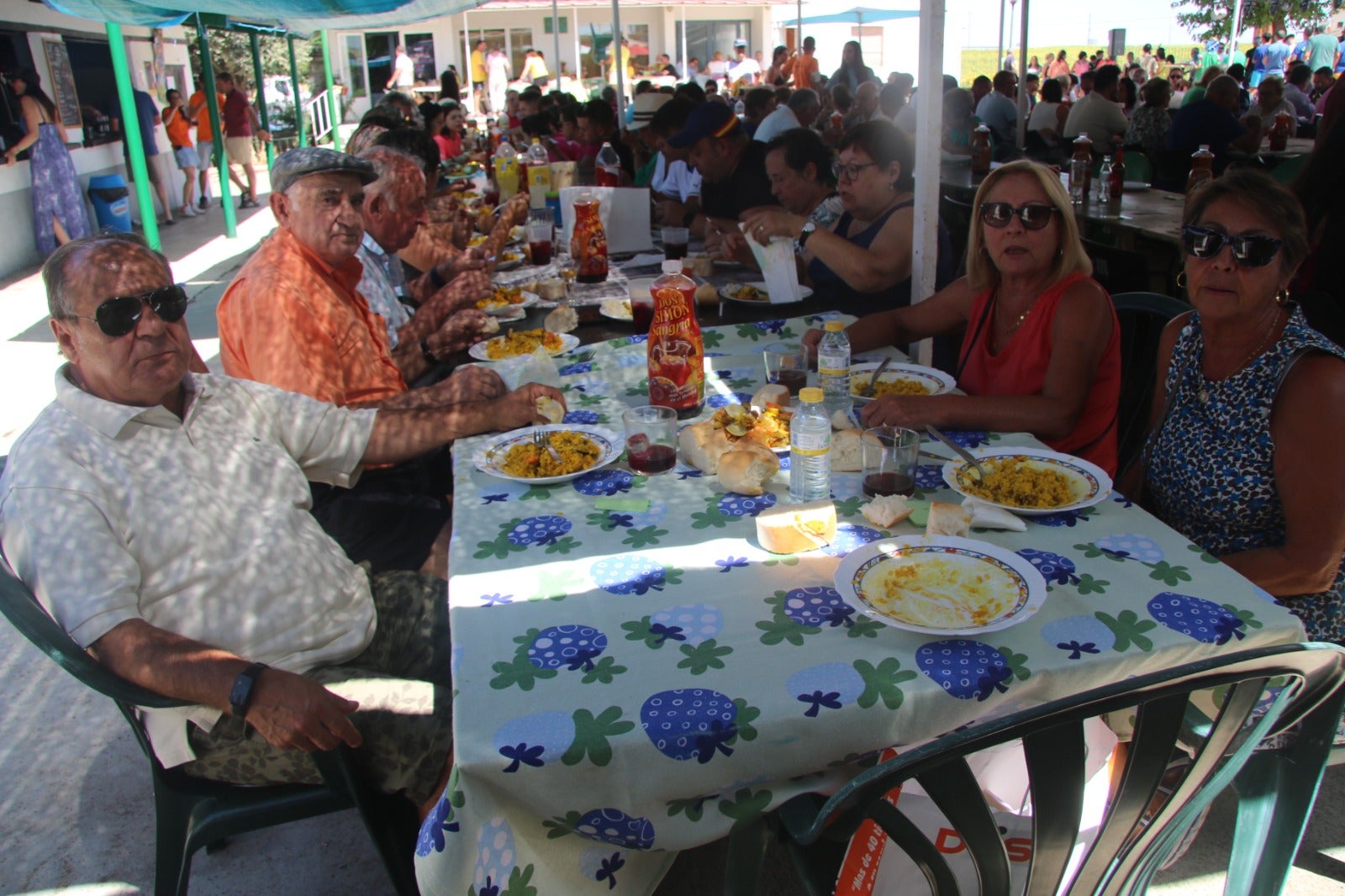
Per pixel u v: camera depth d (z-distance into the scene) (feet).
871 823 4.16
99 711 8.80
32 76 27.71
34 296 24.71
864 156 10.43
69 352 5.31
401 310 11.08
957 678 3.95
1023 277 7.31
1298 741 4.09
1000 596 4.41
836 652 4.19
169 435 5.55
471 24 80.28
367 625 6.12
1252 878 4.37
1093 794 4.49
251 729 5.02
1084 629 4.26
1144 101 26.63
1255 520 5.84
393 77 64.90
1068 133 29.27
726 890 3.97
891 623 4.19
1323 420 5.31
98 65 34.12
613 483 6.20
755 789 3.89
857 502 5.74
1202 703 4.90
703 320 9.95
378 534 7.52
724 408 6.58
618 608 4.67
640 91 34.55
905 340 8.89
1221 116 23.22
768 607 4.60
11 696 9.07
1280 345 5.58
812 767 3.91
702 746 3.75
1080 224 16.83
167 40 42.96
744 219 10.46
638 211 13.97
